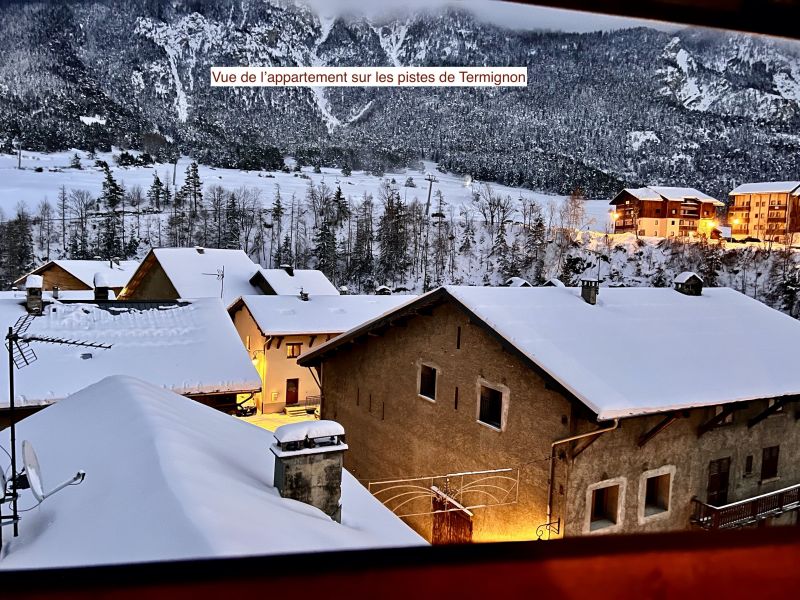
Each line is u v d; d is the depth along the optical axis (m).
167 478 4.96
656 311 14.10
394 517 7.62
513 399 10.94
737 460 11.79
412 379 13.88
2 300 16.95
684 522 11.07
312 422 6.58
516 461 10.80
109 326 16.59
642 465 10.49
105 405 7.71
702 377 11.02
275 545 4.32
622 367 10.57
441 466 12.79
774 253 42.09
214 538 3.89
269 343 24.16
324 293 33.59
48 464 6.54
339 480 6.52
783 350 13.13
